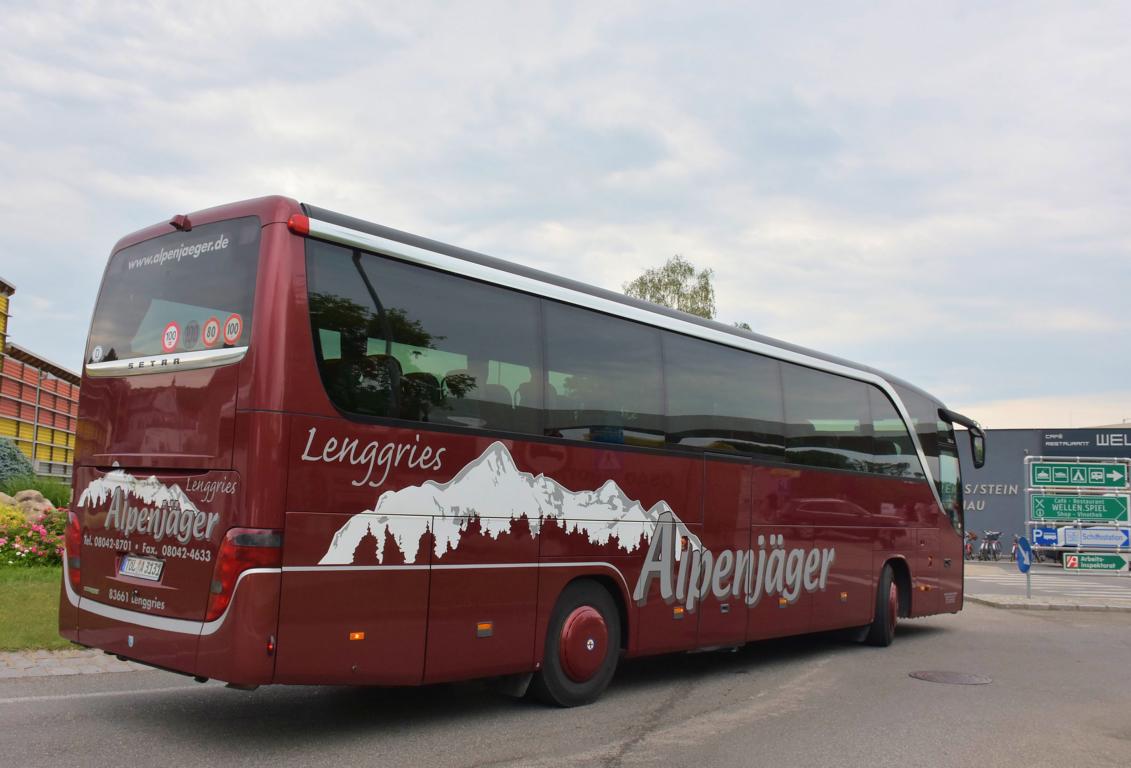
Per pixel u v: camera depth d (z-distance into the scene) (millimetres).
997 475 45156
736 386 10078
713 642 9430
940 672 10547
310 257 6207
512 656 7301
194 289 6484
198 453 6129
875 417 12812
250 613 5719
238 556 5770
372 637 6293
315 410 6070
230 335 6129
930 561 13883
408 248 6801
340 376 6242
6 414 23031
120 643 6504
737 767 6195
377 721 7168
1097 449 44062
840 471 11805
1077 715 8344
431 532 6719
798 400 11125
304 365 6043
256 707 7465
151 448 6496
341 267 6375
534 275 7875
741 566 9867
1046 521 27578
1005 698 9047
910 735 7305
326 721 7098
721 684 9469
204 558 5961
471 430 7078
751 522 10062
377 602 6336
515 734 6887
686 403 9312
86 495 7074
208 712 7215
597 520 8133
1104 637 14711
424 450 6715
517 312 7609
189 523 6113
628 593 8414
